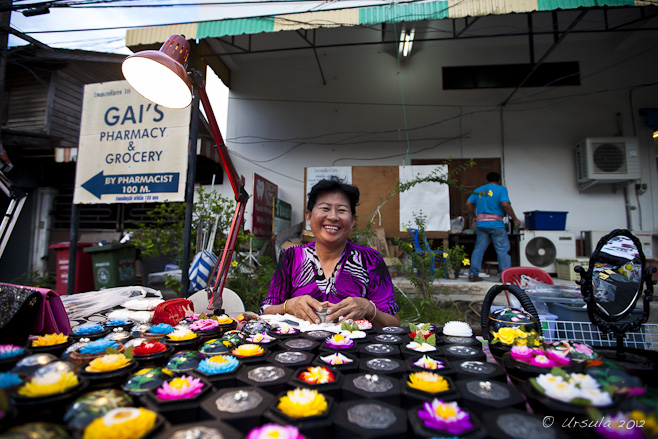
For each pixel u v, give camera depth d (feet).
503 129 21.07
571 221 20.03
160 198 11.05
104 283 14.08
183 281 8.30
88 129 11.57
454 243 18.67
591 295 3.43
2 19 15.79
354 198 5.45
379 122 22.08
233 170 5.02
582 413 1.74
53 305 3.65
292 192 22.15
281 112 22.79
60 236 21.67
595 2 12.01
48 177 22.21
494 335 3.13
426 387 2.20
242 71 23.21
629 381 2.00
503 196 14.93
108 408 1.81
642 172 19.75
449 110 21.62
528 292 7.70
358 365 2.74
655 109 19.74
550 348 2.72
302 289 5.47
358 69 22.49
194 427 1.75
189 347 3.13
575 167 20.36
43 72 21.83
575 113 20.67
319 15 13.83
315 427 1.80
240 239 12.50
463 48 21.83
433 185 18.78
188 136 11.09
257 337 3.29
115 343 2.87
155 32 14.51
